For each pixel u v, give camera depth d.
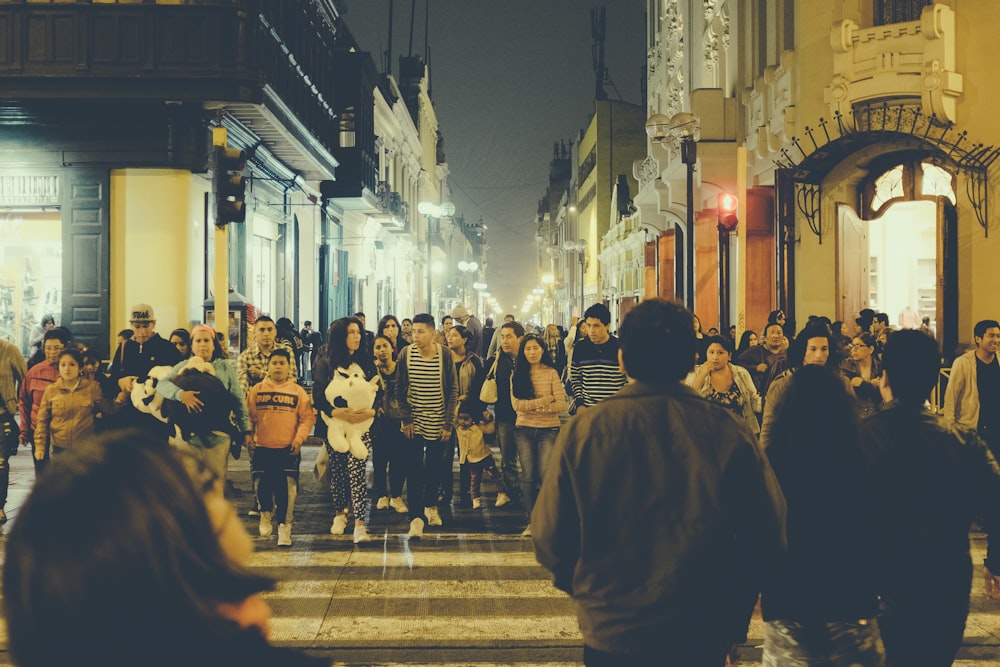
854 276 18.38
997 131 15.93
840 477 3.69
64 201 18.50
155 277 18.52
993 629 6.38
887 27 16.69
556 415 9.30
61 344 9.76
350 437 9.25
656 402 3.20
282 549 8.88
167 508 1.22
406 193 51.47
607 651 3.07
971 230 16.06
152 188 18.52
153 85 18.00
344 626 6.54
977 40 16.06
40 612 1.16
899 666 3.89
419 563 8.34
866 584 3.66
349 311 36.66
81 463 1.22
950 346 15.91
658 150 28.59
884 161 17.83
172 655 1.19
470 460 11.12
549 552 3.23
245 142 21.25
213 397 8.52
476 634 6.38
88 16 17.89
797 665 3.69
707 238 27.06
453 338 11.27
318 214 30.88
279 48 21.92
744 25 22.75
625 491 3.12
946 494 3.87
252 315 18.89
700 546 3.05
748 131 22.16
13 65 17.73
